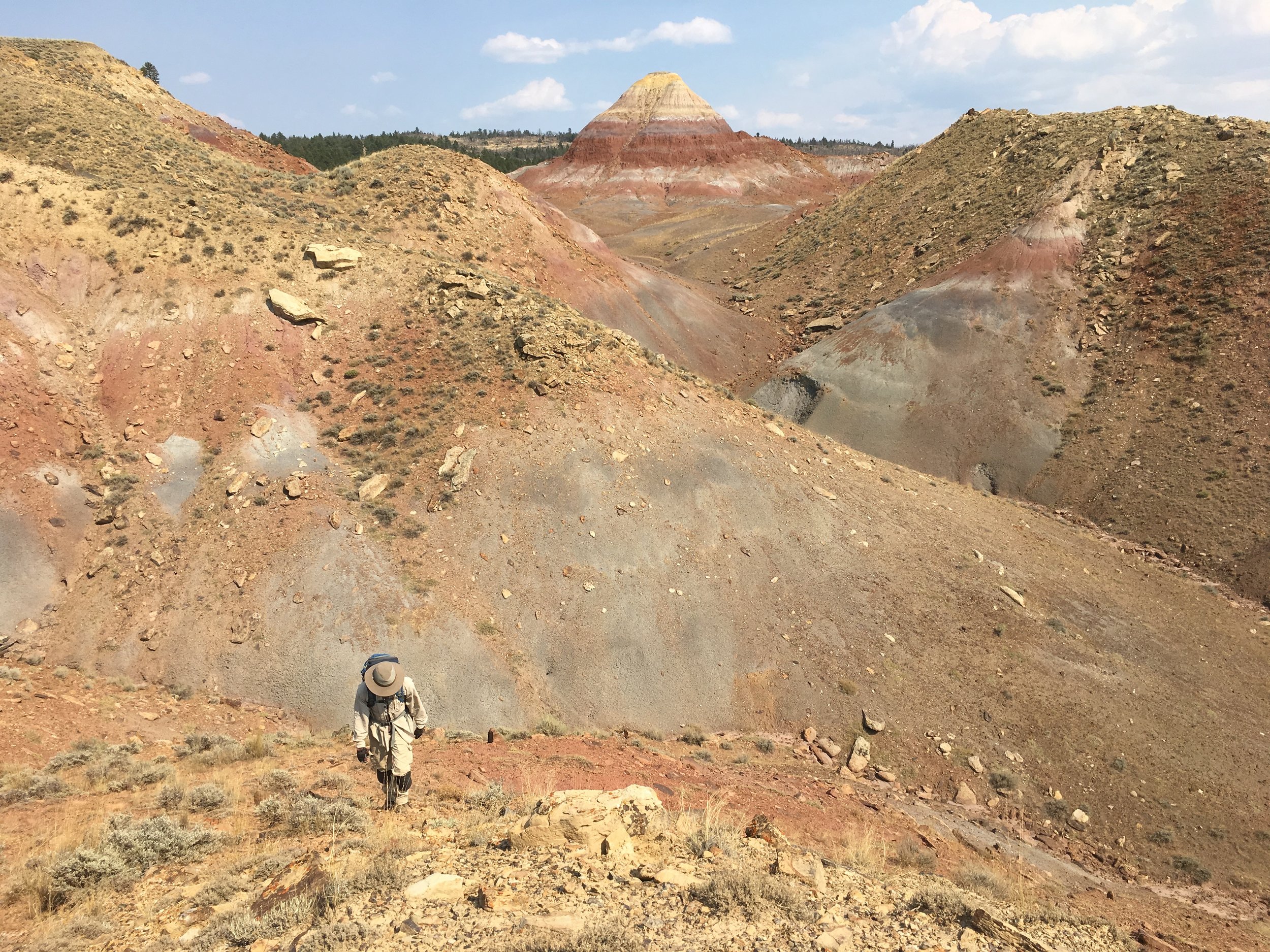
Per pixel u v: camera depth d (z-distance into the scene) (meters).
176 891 6.82
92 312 31.42
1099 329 54.84
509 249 56.44
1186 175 61.53
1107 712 26.14
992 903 8.23
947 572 31.45
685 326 65.88
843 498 34.16
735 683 26.19
